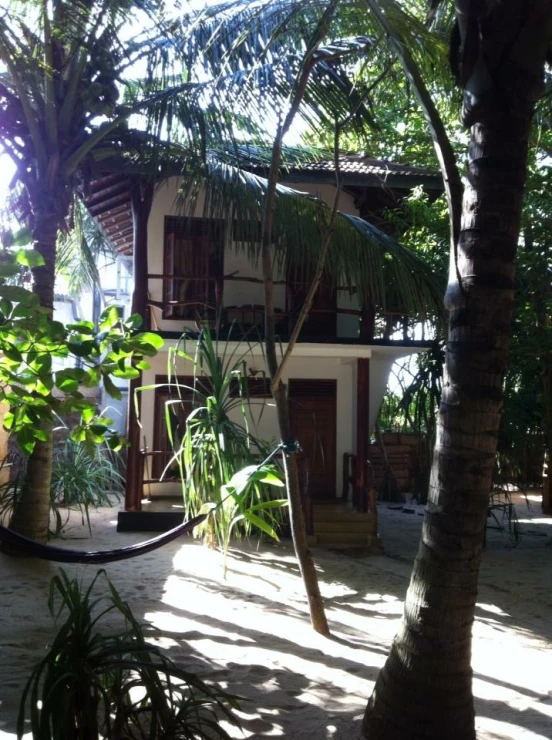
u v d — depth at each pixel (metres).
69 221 10.90
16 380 3.58
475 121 4.39
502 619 7.82
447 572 4.21
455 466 4.23
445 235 13.24
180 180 12.98
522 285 12.42
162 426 13.59
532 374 13.58
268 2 6.80
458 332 4.29
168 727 3.74
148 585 8.49
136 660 4.01
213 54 8.01
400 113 14.51
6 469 14.16
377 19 5.71
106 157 10.48
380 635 6.92
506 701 5.35
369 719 4.44
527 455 15.19
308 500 11.52
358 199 13.34
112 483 16.16
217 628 6.91
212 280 12.27
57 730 3.32
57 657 3.71
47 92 9.45
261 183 10.15
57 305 21.41
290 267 11.66
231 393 10.06
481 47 4.34
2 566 9.16
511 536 13.05
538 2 4.24
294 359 13.72
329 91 7.55
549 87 9.85
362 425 12.21
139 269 12.01
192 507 9.59
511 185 4.30
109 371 3.70
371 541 11.62
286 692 5.32
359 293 10.91
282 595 8.30
